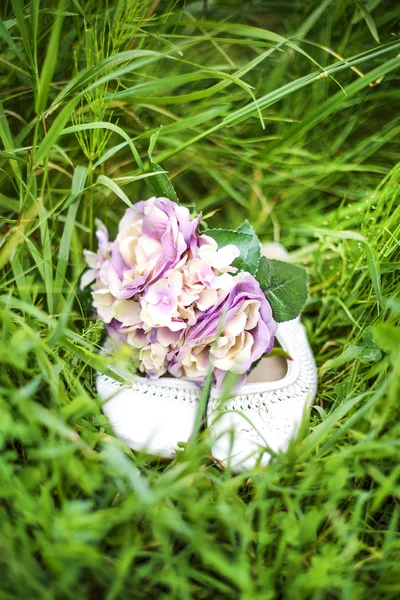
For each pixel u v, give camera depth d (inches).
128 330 21.0
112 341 22.3
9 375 19.6
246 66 23.5
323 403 23.7
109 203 27.3
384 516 19.4
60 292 22.1
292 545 17.4
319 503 18.3
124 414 20.8
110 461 17.4
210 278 20.0
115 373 20.6
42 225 22.0
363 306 24.8
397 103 29.0
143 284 20.5
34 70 21.7
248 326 20.2
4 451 18.9
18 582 15.9
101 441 18.0
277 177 28.6
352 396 21.5
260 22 29.8
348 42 28.8
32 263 23.8
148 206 21.1
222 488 17.7
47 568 16.6
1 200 23.3
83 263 25.7
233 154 29.0
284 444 20.4
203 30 28.3
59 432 17.1
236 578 15.5
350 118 28.6
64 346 19.9
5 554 16.0
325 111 25.6
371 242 24.1
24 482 17.1
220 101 28.0
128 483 18.1
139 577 16.4
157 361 21.0
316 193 29.1
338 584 16.4
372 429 18.8
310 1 28.9
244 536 16.6
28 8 24.6
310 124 26.0
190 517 17.3
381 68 24.7
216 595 17.4
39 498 17.2
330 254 26.9
